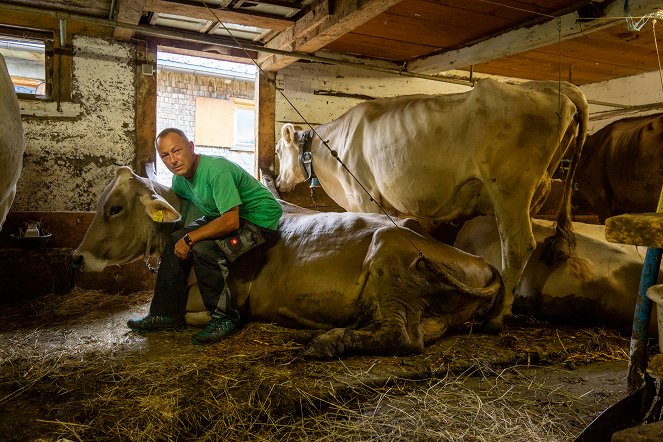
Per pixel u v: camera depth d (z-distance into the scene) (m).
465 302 3.33
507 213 3.62
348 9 4.10
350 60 6.39
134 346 3.10
